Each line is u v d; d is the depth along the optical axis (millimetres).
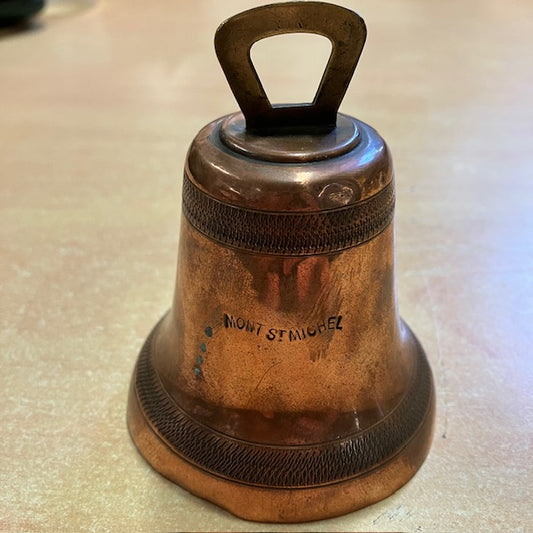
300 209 162
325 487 195
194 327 194
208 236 175
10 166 399
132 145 427
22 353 264
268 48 582
